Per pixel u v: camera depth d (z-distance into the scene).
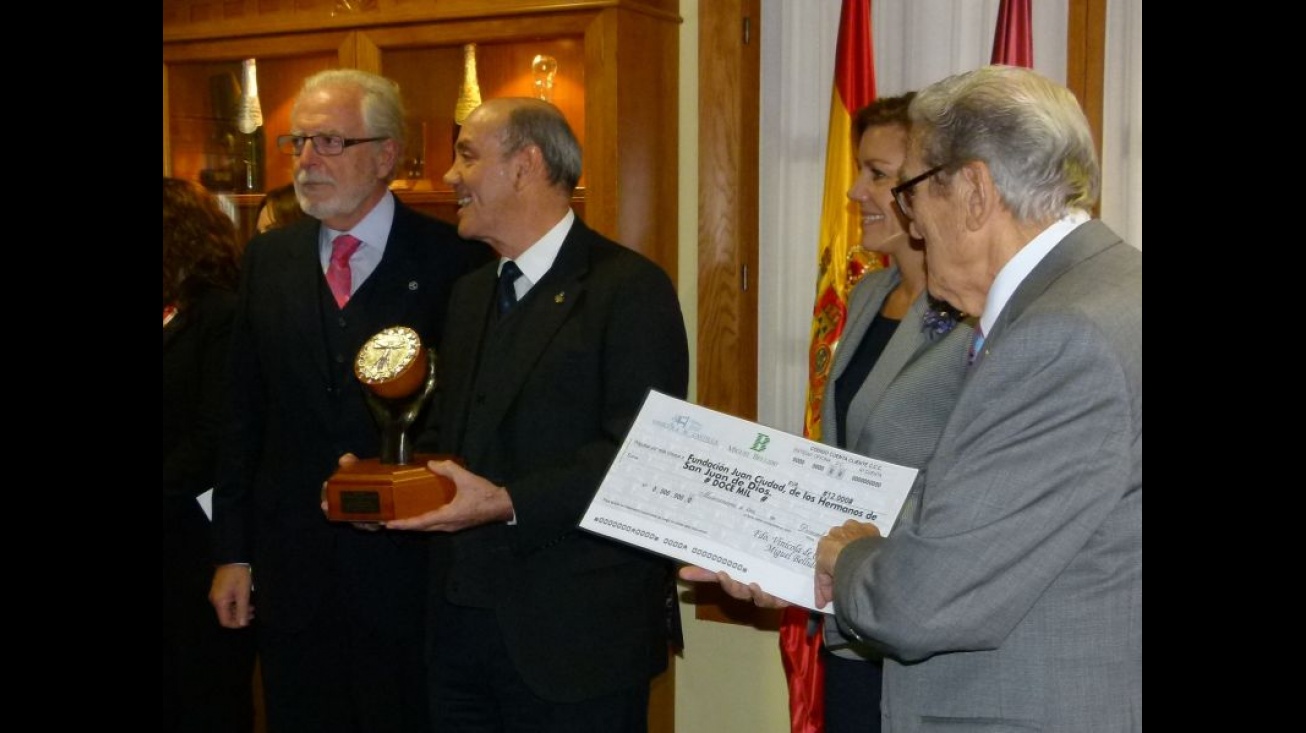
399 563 2.28
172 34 3.17
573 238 2.12
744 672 3.07
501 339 2.08
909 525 1.34
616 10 2.71
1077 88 2.65
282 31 3.04
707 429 1.68
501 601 2.00
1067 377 1.23
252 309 2.38
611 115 2.74
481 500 1.93
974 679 1.32
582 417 2.02
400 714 2.30
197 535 2.53
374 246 2.38
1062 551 1.24
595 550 2.01
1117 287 1.26
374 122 2.35
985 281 1.38
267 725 2.37
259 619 2.35
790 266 3.00
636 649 2.03
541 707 2.01
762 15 2.97
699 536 1.62
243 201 3.19
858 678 1.81
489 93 2.89
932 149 1.38
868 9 2.73
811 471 1.61
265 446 2.38
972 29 2.79
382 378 2.01
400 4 2.91
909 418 1.61
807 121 2.96
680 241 3.03
